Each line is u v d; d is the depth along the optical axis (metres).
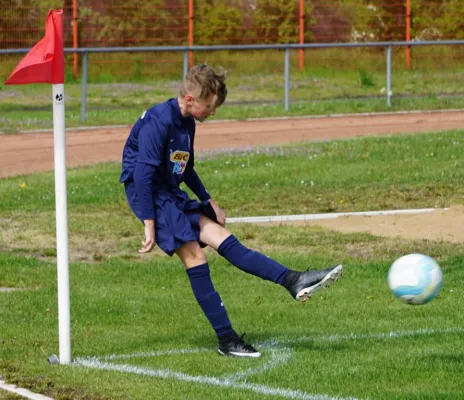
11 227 21.67
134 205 11.90
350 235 20.53
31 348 12.48
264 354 12.09
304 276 11.60
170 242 11.68
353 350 12.28
